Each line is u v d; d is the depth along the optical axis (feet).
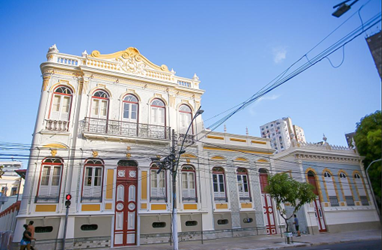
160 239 56.39
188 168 66.03
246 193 71.10
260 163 75.87
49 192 51.24
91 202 53.21
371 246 46.16
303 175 82.02
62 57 60.85
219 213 64.80
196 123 71.15
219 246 52.90
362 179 96.07
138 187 58.08
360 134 105.19
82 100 59.00
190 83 75.72
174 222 48.14
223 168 70.13
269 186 59.52
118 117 61.93
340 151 94.48
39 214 48.70
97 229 52.08
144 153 60.85
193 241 59.41
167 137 64.64
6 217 72.02
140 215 56.08
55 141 54.39
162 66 71.77
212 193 66.13
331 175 88.63
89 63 62.75
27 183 49.83
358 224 86.63
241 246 51.93
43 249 47.32
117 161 57.72
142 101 65.77
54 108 57.31
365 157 99.19
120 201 56.13
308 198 59.06
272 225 71.51
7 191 138.62
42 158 52.54
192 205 62.75
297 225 70.28
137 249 49.19
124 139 59.36
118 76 64.13
